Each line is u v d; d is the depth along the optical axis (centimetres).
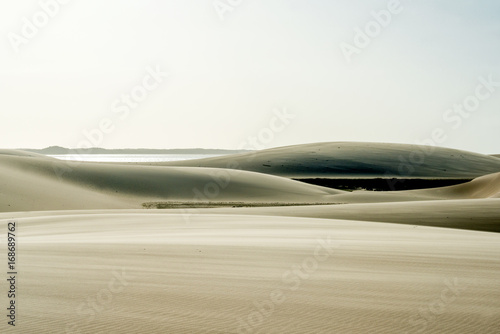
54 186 5697
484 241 1934
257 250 1530
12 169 5931
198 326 770
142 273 1156
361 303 909
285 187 7594
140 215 3231
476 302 926
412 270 1226
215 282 1068
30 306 870
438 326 785
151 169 7469
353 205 4231
